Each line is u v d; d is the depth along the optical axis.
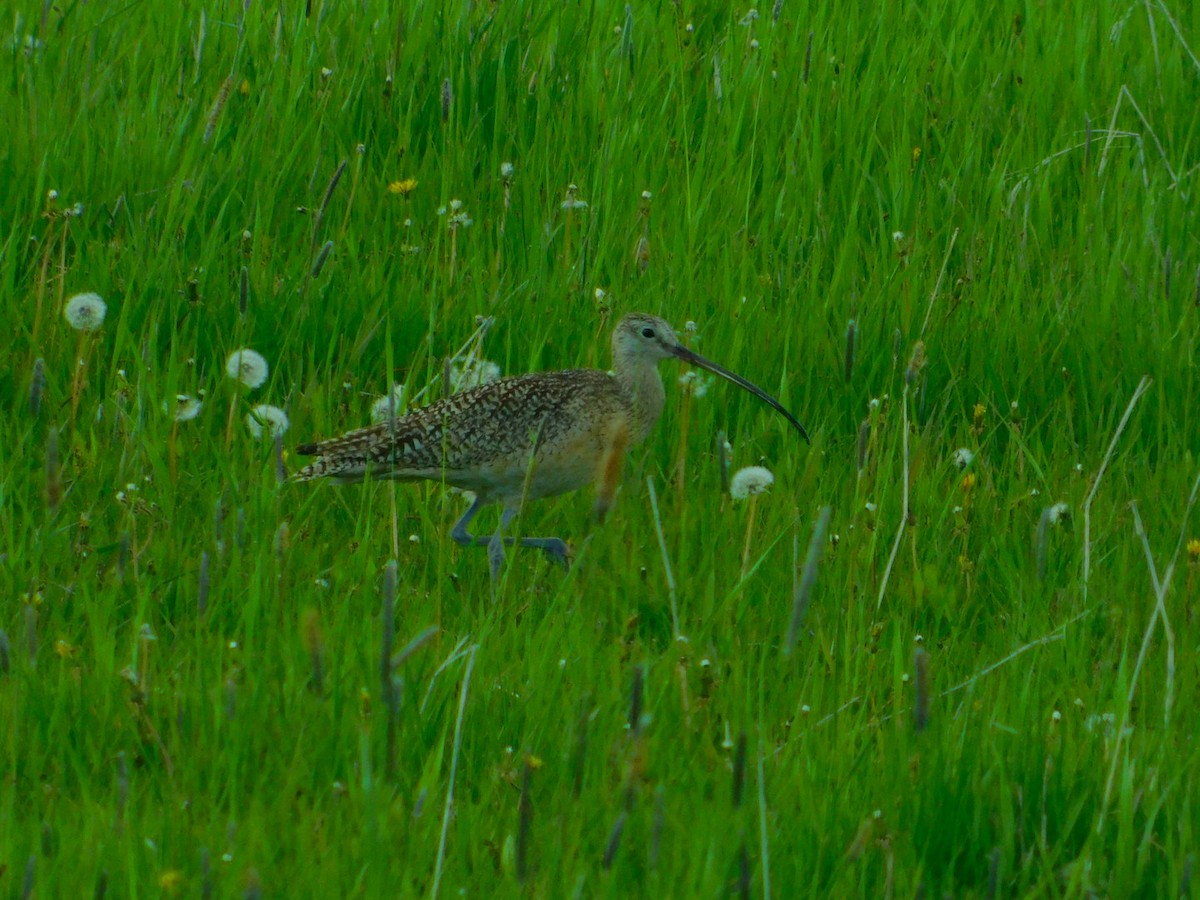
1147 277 14.36
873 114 16.69
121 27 16.69
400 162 15.45
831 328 13.59
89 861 7.31
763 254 14.55
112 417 11.80
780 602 10.43
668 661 9.35
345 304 13.26
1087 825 8.20
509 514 11.77
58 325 12.51
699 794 8.11
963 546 11.07
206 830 7.62
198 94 15.72
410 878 7.36
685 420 11.45
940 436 12.38
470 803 8.12
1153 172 15.94
